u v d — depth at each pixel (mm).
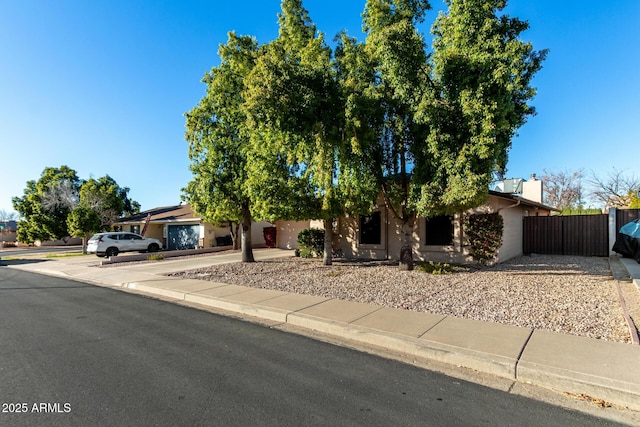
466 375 4332
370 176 10992
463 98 8211
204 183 14086
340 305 7328
